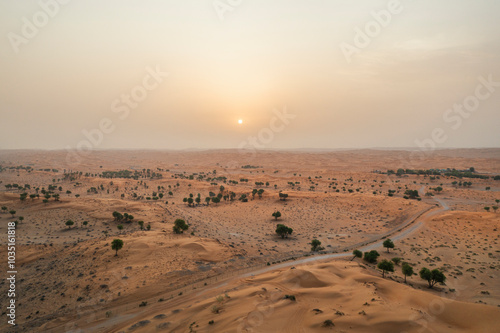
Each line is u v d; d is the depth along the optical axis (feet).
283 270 216.13
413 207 483.10
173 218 435.12
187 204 594.65
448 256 270.46
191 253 245.45
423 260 261.44
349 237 356.38
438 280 191.72
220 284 191.31
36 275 220.84
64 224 391.45
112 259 229.04
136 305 167.12
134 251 243.81
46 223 397.19
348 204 550.36
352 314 122.31
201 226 403.13
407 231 367.66
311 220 459.32
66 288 190.60
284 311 131.13
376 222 429.38
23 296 188.03
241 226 426.51
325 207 545.44
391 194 606.14
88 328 144.15
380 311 121.90
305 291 156.25
